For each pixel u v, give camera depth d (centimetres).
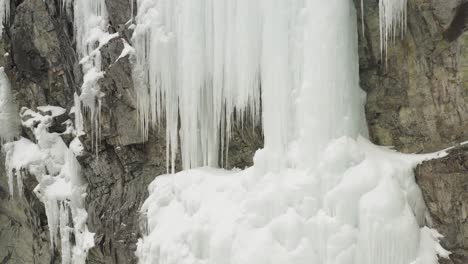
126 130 830
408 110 600
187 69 720
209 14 699
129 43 800
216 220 665
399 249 552
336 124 595
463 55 556
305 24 611
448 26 556
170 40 745
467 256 551
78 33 901
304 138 606
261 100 673
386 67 608
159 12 755
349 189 573
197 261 677
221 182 696
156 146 821
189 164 759
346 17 595
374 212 557
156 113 802
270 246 604
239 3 657
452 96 569
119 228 839
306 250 585
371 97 622
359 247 564
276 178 628
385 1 570
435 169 568
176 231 711
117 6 815
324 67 593
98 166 897
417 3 570
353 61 607
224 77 695
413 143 602
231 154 738
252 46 653
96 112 857
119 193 867
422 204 580
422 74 587
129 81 795
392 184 564
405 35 588
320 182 592
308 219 591
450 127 575
